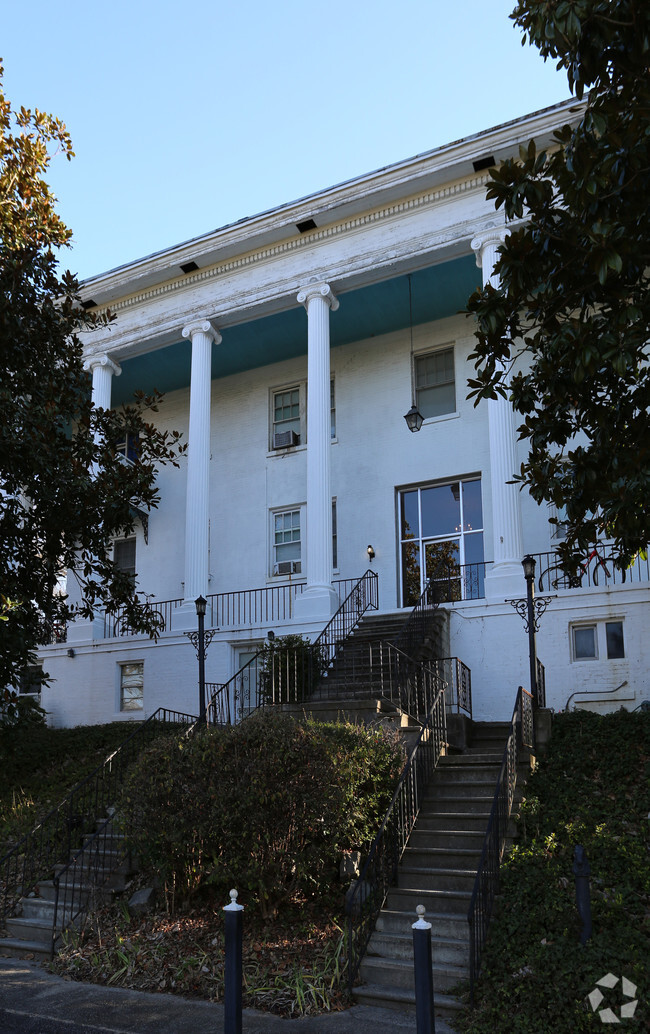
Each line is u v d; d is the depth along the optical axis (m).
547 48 7.68
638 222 7.59
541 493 8.81
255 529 22.41
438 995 7.32
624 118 7.15
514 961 7.21
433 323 21.39
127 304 22.12
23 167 11.85
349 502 21.12
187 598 19.62
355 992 7.62
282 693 14.95
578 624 15.55
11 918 10.55
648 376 8.38
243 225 20.27
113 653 20.19
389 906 8.73
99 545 13.41
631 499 7.45
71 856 11.66
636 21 6.69
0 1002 8.00
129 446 23.72
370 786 10.06
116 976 8.55
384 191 18.94
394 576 20.22
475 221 18.25
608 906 7.75
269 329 21.84
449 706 14.40
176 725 15.35
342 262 19.53
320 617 17.89
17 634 12.09
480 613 16.31
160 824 9.32
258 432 23.14
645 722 11.84
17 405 11.67
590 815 9.73
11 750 16.30
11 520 12.74
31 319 12.36
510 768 10.04
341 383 22.09
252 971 8.09
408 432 20.92
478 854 9.00
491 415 17.53
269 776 8.91
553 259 8.02
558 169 7.96
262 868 8.75
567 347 7.84
